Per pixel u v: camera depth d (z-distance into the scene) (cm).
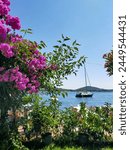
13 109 748
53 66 813
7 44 667
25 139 902
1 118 744
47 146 870
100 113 982
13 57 717
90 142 918
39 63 747
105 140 932
